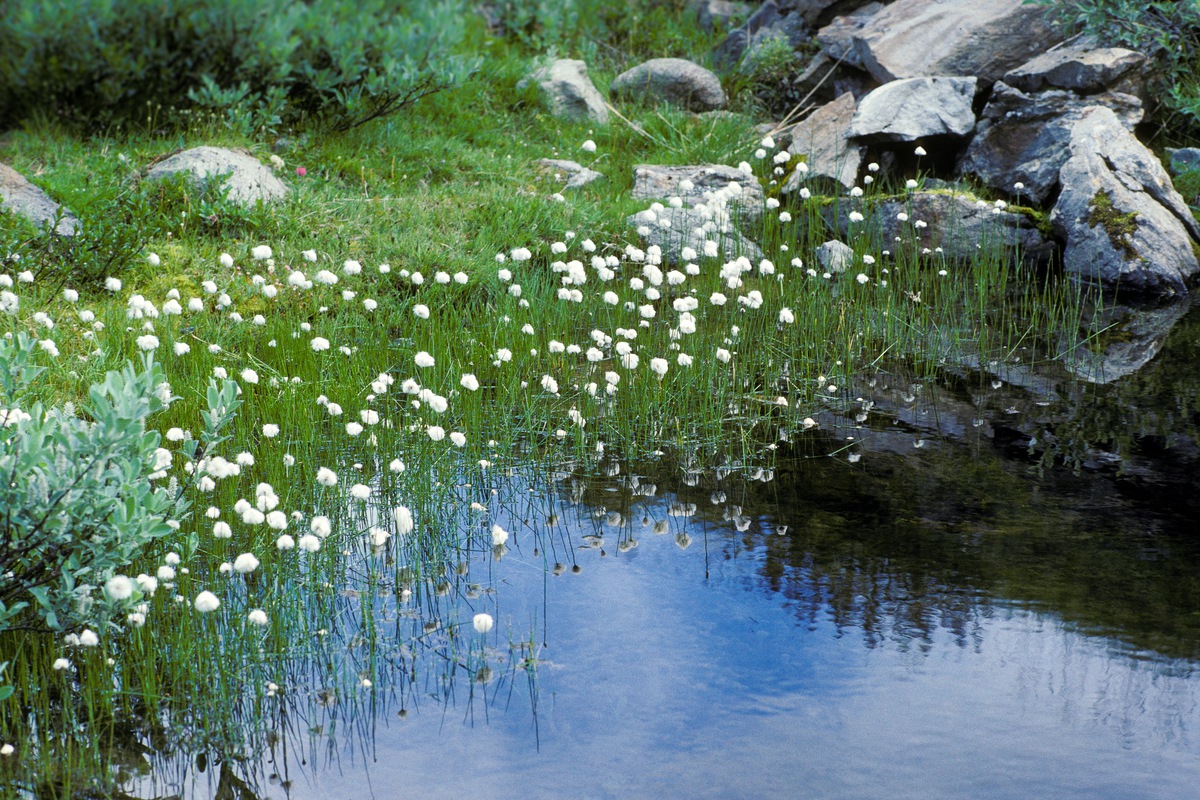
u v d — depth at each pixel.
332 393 5.49
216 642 3.41
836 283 7.76
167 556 3.56
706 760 2.99
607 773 2.95
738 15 13.27
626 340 6.36
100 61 8.95
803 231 8.78
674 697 3.29
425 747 3.08
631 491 4.87
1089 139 8.30
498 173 8.98
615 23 13.20
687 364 5.58
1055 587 3.88
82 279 6.44
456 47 11.25
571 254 7.81
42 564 3.41
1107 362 6.43
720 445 5.37
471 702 3.29
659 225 6.96
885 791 2.85
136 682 3.36
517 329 6.45
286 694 3.35
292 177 8.28
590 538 4.41
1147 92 9.38
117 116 9.17
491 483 4.94
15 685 3.29
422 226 7.70
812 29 11.94
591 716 3.20
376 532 3.87
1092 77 8.92
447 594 3.96
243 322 6.18
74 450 3.29
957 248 8.31
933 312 7.32
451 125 9.91
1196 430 5.38
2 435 3.45
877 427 5.56
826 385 6.14
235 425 5.12
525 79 10.90
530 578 4.07
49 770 2.96
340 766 3.01
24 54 8.85
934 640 3.55
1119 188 7.93
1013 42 9.95
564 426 5.52
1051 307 7.38
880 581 3.96
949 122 9.14
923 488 4.80
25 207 6.75
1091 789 2.84
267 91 9.30
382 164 8.89
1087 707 3.18
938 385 6.14
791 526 4.46
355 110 9.36
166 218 7.12
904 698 3.24
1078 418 5.59
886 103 9.26
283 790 2.91
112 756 3.05
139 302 5.06
